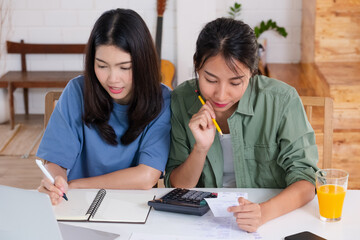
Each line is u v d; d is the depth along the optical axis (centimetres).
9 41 427
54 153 163
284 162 154
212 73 135
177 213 135
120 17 146
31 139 381
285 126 154
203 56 135
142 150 163
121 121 163
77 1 425
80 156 171
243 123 157
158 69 158
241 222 124
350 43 358
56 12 427
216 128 153
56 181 142
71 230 124
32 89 442
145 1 423
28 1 425
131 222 130
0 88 418
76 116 165
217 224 129
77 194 148
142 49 149
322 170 134
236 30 133
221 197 135
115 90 150
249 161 160
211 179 162
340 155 302
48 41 433
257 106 156
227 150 162
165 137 164
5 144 369
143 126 161
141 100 156
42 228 106
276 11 417
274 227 127
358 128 298
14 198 104
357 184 303
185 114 162
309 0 379
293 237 119
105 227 128
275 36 422
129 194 147
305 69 397
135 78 152
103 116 160
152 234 124
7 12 427
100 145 165
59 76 416
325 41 359
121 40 144
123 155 166
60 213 135
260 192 150
